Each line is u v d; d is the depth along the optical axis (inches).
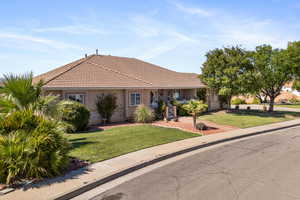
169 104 775.1
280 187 211.3
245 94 850.8
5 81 291.0
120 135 446.6
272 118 753.0
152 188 213.6
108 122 631.8
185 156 327.3
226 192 201.5
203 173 252.4
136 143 380.5
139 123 629.3
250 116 794.2
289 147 376.5
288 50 845.8
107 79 662.5
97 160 287.6
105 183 229.3
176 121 659.4
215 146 390.6
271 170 259.8
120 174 250.7
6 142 221.8
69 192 195.9
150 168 275.3
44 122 249.3
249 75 753.0
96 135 446.3
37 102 297.0
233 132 505.0
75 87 536.1
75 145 363.3
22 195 189.3
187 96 962.1
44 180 222.2
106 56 899.4
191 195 196.4
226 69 767.1
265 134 510.9
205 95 943.0
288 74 878.4
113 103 629.9
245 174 247.0
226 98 1021.8
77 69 668.7
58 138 249.1
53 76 595.2
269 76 864.9
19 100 290.5
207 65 833.5
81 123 482.0
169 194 199.3
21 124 244.5
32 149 223.1
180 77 987.3
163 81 817.5
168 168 273.3
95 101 610.9
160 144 378.9
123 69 829.8
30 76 306.2
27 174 221.5
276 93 973.2
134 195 199.2
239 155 327.6
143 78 786.2
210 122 657.0
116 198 194.1
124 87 629.9
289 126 621.3
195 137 441.7
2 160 212.1
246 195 194.9
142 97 722.8
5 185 207.3
